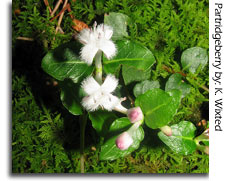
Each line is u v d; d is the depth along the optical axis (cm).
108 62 11
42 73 13
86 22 13
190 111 13
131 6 13
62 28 13
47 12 13
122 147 10
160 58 13
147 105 11
